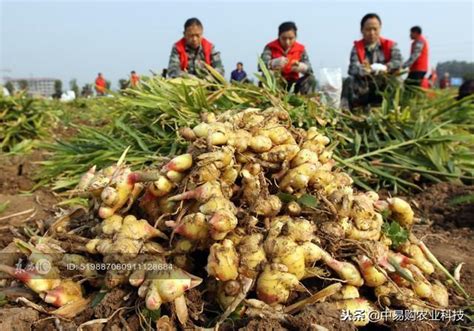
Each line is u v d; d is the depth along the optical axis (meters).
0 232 3.51
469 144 5.29
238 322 2.06
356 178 4.22
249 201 2.28
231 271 2.02
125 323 2.02
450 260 2.96
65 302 2.11
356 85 6.61
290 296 2.15
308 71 6.31
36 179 5.02
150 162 4.02
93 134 4.81
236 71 7.49
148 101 4.51
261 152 2.37
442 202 4.09
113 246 2.09
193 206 2.22
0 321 2.04
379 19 6.52
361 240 2.24
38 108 8.56
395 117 4.96
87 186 2.31
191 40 6.06
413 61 8.22
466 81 6.61
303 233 2.08
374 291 2.27
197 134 2.37
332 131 4.48
